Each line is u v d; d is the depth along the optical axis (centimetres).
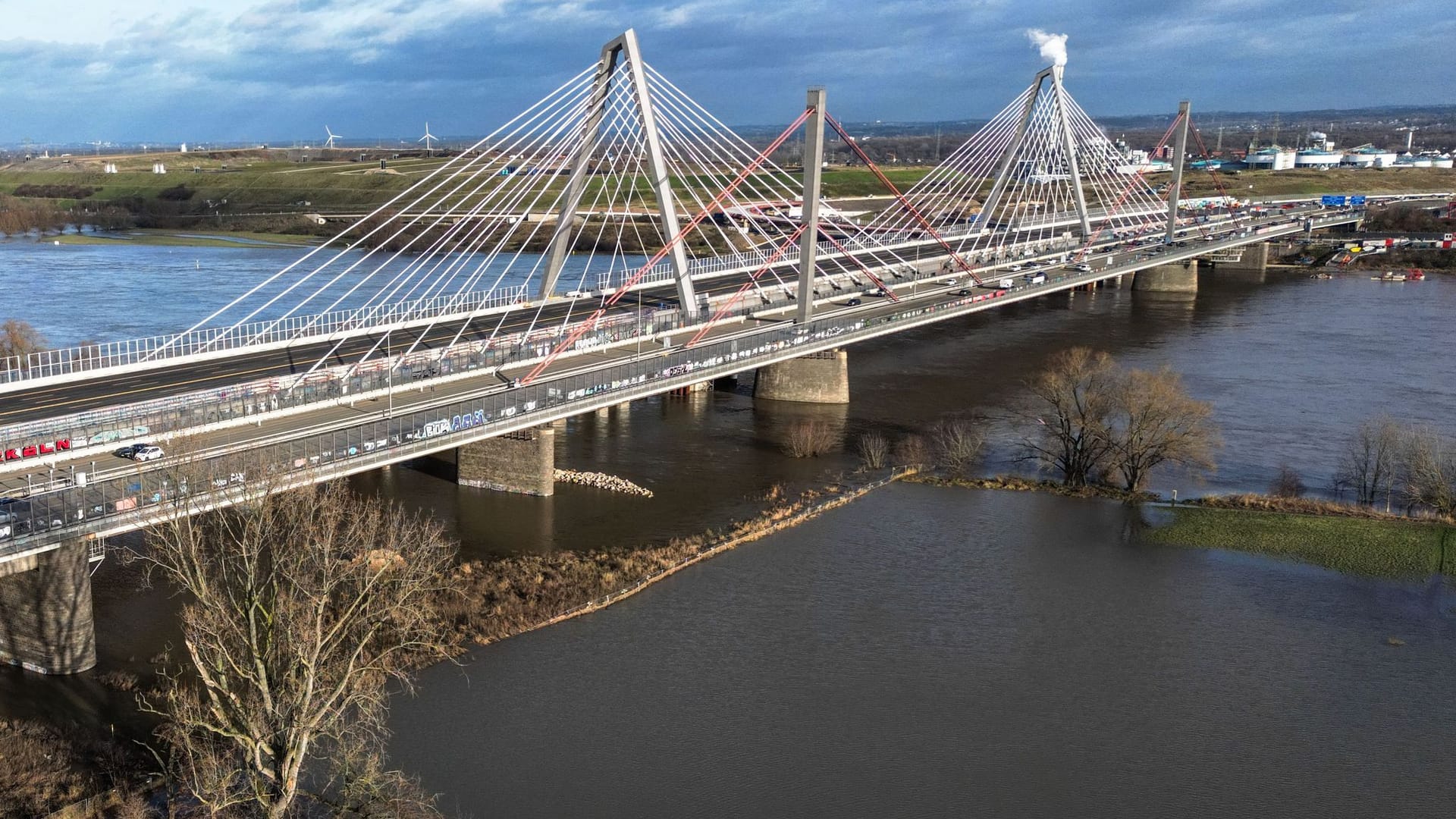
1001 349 15962
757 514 8994
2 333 13262
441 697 6138
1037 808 5431
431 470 9862
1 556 5722
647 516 8862
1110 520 9088
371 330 10594
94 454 7194
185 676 6147
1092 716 6234
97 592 7138
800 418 12062
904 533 8731
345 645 6003
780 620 7188
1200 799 5531
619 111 12350
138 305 16962
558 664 6531
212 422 7800
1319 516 9112
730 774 5591
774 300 14712
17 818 4869
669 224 12231
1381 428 10325
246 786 5016
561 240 12875
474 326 12088
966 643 6988
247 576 5056
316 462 7138
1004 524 8969
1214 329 17650
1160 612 7475
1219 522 9006
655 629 7006
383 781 5191
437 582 7281
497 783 5425
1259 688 6569
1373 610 7569
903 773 5666
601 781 5481
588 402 9100
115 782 5191
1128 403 9775
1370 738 6094
